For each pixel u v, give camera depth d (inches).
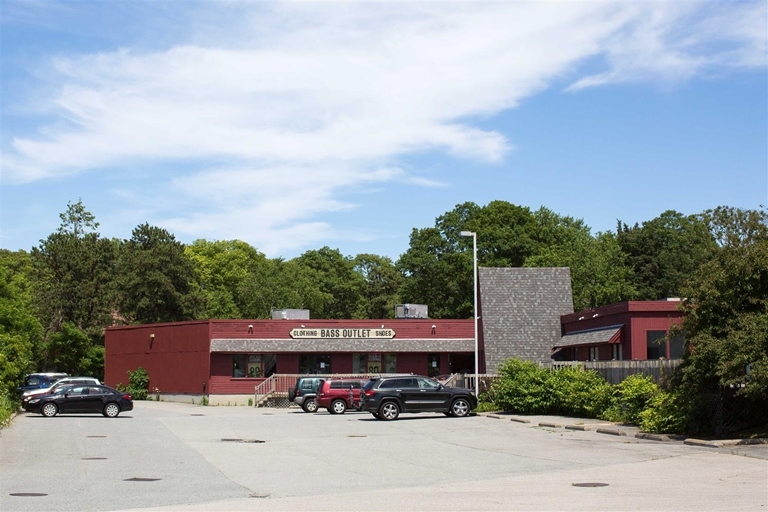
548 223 3243.1
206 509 527.2
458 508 521.0
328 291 4153.5
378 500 560.4
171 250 3422.7
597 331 1727.4
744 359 856.3
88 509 528.1
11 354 1777.8
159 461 815.7
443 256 3075.8
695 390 936.9
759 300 903.1
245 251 4284.0
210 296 3695.9
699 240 3063.5
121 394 1608.0
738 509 501.7
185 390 2326.5
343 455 867.4
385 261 4512.8
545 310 2041.1
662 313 1544.0
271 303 3501.5
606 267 2854.3
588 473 689.0
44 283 3292.3
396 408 1428.4
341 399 1720.0
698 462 744.3
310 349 2251.5
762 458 763.4
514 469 730.8
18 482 655.8
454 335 2342.5
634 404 1143.6
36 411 1562.5
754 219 1006.4
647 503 529.0
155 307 3341.5
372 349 2272.4
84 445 977.5
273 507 534.0
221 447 960.3
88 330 3203.7
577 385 1339.8
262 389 2151.8
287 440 1049.5
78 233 3513.8
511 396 1444.4
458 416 1454.2
